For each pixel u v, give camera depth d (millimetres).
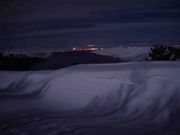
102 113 8539
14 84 15594
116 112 8492
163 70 10773
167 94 8953
